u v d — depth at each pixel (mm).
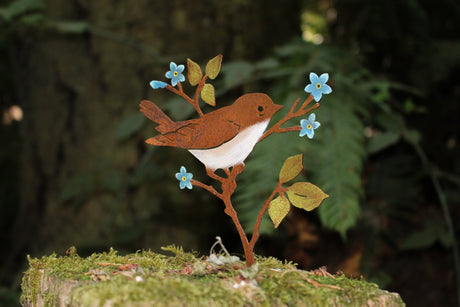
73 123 2943
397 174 2857
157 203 2730
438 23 3246
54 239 2957
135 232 2670
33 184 3109
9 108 4586
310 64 2391
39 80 3068
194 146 1151
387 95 2371
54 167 3006
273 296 1010
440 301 2646
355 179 2146
